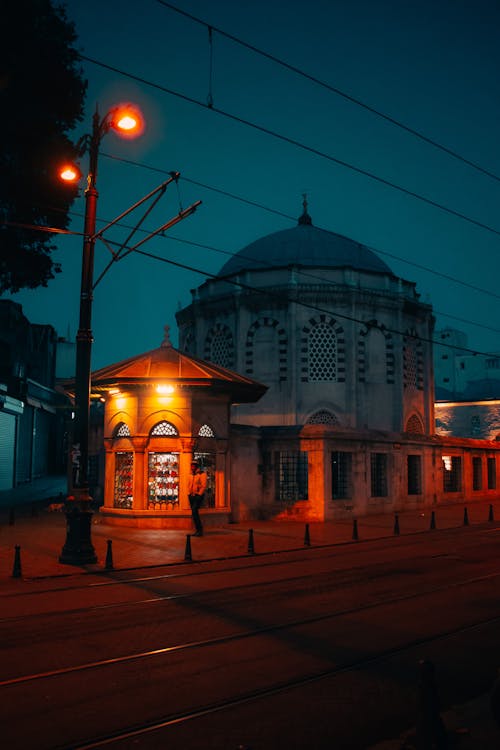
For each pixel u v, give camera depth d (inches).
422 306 1615.4
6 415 1593.3
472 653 334.0
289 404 1439.5
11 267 935.7
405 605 449.1
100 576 563.2
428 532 932.6
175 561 640.4
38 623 394.9
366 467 1150.3
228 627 386.3
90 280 621.6
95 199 625.9
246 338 1492.4
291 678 294.4
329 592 495.8
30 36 831.1
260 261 1547.7
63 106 892.0
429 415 1619.1
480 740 221.8
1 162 872.3
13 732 236.7
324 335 1470.2
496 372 3307.1
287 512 1051.3
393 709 258.8
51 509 1069.1
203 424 928.9
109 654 330.3
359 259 1630.2
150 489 905.5
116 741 229.8
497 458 1589.6
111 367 973.2
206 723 245.0
